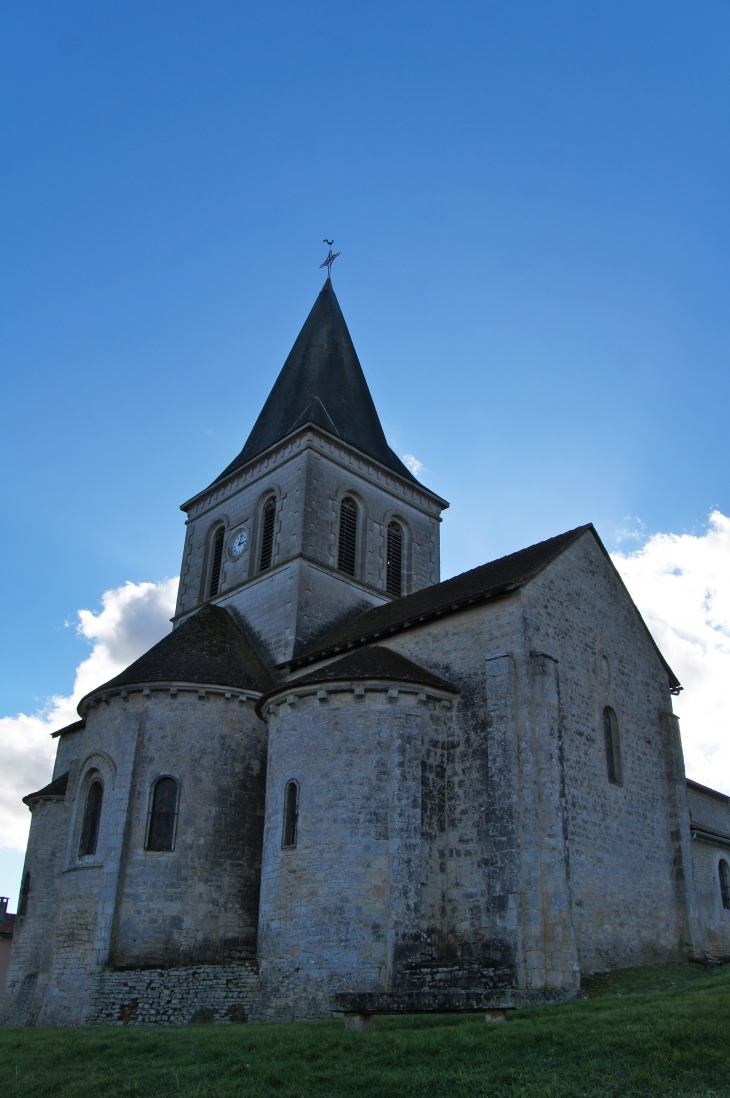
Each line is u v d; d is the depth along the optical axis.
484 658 21.52
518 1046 11.53
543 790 19.33
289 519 32.91
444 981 17.97
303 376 38.53
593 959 19.91
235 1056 12.43
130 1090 11.44
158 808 23.34
